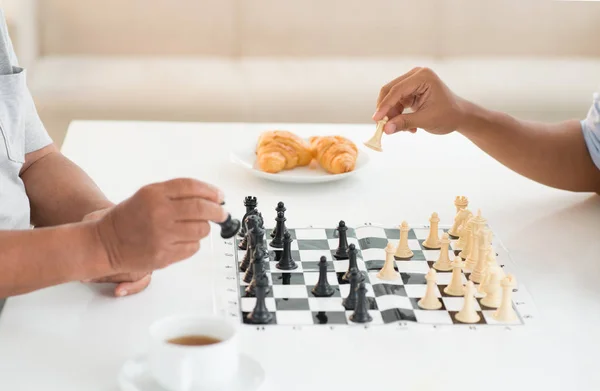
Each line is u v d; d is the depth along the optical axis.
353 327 1.34
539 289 1.48
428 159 2.14
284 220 1.60
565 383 1.21
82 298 1.40
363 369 1.22
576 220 1.79
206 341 1.17
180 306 1.38
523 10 4.16
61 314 1.35
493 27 4.16
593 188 1.94
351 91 3.75
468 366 1.24
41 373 1.19
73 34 3.96
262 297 1.34
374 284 1.47
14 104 1.66
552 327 1.36
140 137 2.23
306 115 3.65
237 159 2.01
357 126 2.35
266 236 1.64
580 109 3.77
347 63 4.04
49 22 3.93
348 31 4.11
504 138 1.91
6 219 1.56
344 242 1.57
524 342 1.31
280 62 4.02
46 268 1.25
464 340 1.31
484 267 1.50
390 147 2.21
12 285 1.26
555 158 1.92
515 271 1.54
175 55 4.04
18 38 3.62
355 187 1.93
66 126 3.53
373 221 1.74
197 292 1.43
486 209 1.83
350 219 1.75
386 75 3.92
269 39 4.08
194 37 4.04
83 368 1.21
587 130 1.93
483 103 3.75
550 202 1.89
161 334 1.16
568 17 4.17
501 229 1.73
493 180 2.02
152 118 3.57
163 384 1.12
